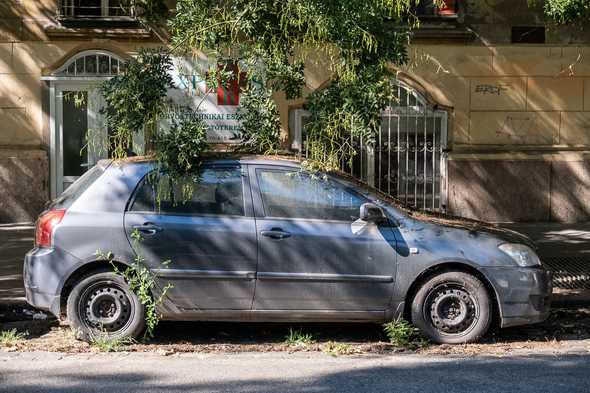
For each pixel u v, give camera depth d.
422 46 14.60
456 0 14.52
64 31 14.30
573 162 14.79
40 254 7.11
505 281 7.23
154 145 7.50
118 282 7.16
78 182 7.54
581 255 11.70
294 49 8.78
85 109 14.59
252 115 7.95
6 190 14.43
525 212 14.84
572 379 6.18
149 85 7.57
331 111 7.51
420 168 14.95
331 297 7.16
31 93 14.45
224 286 7.12
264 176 7.30
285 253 7.12
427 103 14.74
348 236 7.17
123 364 6.65
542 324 8.34
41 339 7.59
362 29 7.48
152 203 7.21
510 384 6.03
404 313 7.32
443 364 6.66
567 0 10.17
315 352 7.19
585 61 14.70
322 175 7.32
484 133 14.81
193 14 7.83
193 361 6.80
